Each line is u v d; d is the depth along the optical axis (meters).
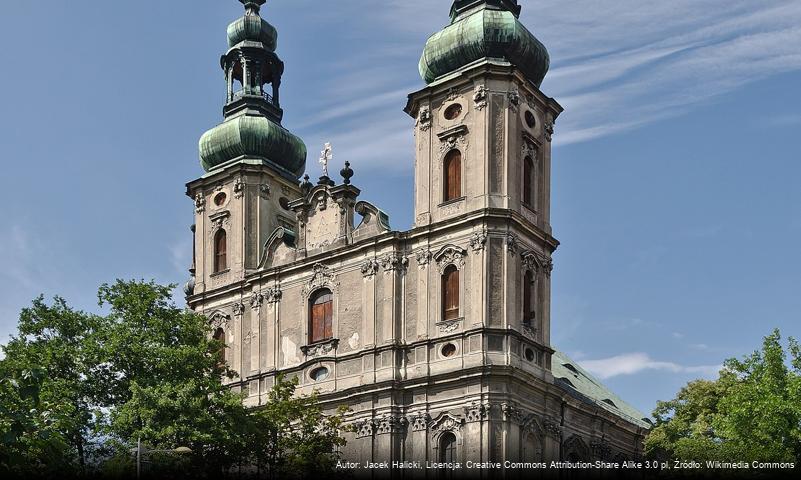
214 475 59.97
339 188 73.88
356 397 68.56
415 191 71.38
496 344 65.94
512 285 67.25
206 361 62.38
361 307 70.88
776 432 60.50
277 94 86.25
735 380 68.25
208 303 79.31
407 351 68.50
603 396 89.56
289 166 84.12
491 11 72.19
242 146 82.00
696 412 73.56
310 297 73.62
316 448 62.78
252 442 61.69
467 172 69.31
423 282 69.00
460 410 65.44
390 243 70.25
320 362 71.31
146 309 62.81
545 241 70.94
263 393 73.69
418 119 72.25
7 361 56.91
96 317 62.41
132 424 57.53
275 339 74.50
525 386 66.25
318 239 74.62
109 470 54.97
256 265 79.00
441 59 72.25
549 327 70.12
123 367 60.84
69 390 57.59
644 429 83.81
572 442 73.19
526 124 71.56
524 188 70.88
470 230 67.88
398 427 67.19
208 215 81.81
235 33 86.31
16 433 28.31
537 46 73.12
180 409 57.81
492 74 69.94
